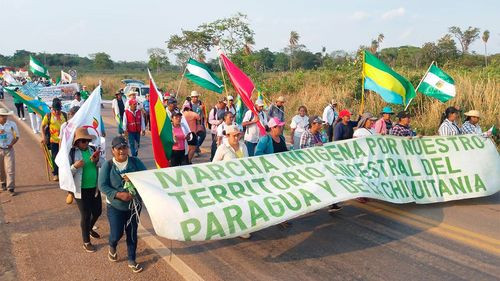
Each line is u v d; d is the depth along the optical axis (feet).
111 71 293.43
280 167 20.59
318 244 19.19
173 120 27.96
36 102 32.42
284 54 242.99
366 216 22.76
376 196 21.68
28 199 26.86
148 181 16.80
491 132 26.84
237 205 17.70
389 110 29.96
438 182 24.73
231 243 19.54
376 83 30.76
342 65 75.10
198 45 109.91
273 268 16.92
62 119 30.81
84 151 19.26
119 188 16.89
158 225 16.19
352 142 24.00
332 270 16.61
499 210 23.52
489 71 56.03
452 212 23.17
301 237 20.08
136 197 17.02
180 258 18.04
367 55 31.12
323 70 81.87
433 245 18.70
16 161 38.58
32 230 21.45
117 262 17.74
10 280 16.20
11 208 25.05
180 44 111.04
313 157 22.18
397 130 27.12
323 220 22.34
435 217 22.35
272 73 96.43
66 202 26.13
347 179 21.62
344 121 28.37
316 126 24.00
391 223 21.59
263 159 20.63
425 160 25.22
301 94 71.00
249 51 84.17
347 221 22.07
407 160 24.75
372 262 17.21
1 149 27.55
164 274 16.61
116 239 17.42
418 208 23.93
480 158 25.96
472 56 122.62
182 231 16.37
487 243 18.74
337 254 18.06
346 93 63.00
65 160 18.56
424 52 118.42
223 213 17.21
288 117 63.52
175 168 17.93
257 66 89.66
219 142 31.48
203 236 16.63
